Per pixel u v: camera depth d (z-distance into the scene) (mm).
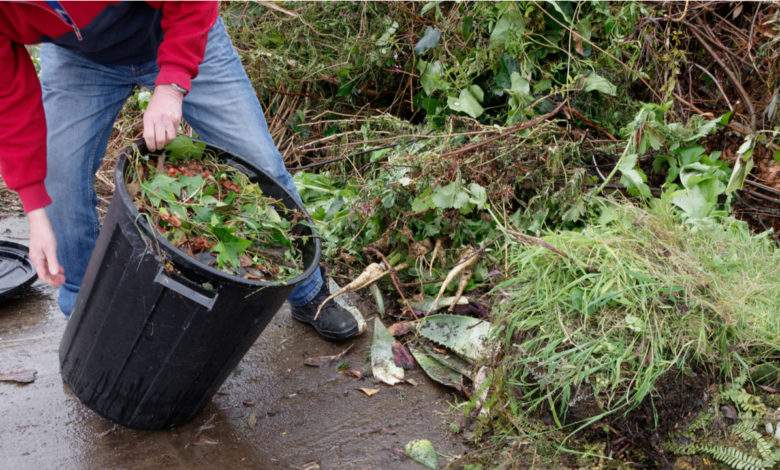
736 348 2188
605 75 3146
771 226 3066
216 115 2211
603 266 2193
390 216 2855
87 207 2252
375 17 3625
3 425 2209
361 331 2680
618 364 2004
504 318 2297
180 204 1917
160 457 2102
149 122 1861
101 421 2244
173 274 1795
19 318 2773
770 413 2119
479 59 3146
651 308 2129
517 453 2098
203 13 1887
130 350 1958
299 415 2305
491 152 2834
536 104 3029
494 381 2219
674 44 3373
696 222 2539
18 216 3533
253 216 2031
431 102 3385
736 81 3143
